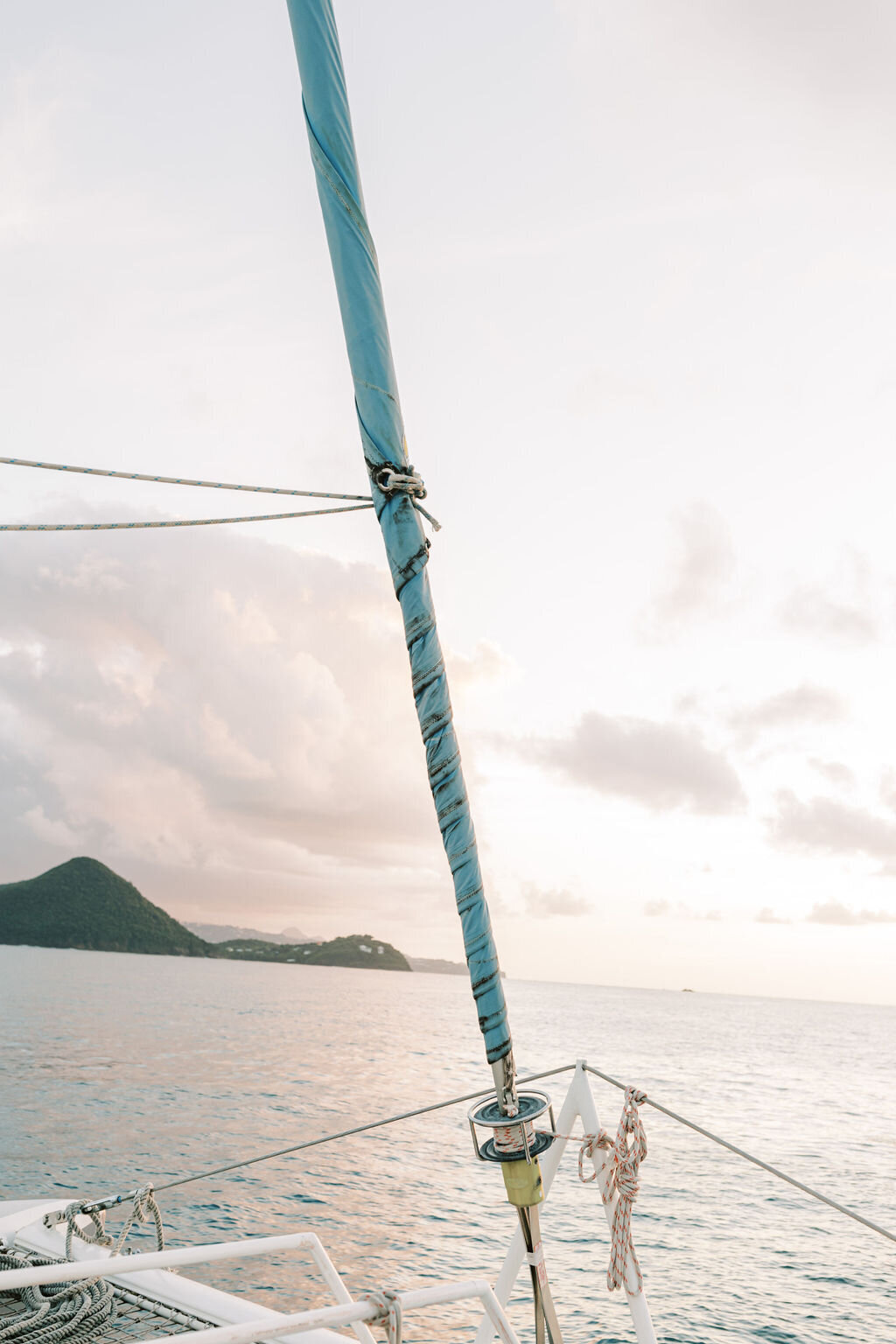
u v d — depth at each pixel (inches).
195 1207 869.8
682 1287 666.2
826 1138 1704.0
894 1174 1337.4
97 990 6082.7
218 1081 2176.4
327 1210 887.1
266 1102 1860.2
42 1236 188.7
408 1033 4185.5
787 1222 919.0
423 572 144.3
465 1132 1540.4
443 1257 722.2
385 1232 802.2
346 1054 3065.9
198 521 178.4
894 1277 724.7
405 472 145.6
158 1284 177.6
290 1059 2815.0
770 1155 1470.2
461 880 138.7
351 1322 105.1
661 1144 1487.5
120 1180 1018.1
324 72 151.6
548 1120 156.0
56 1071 2170.3
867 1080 3053.6
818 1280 706.2
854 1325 596.7
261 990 7559.1
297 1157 1226.6
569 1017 6013.8
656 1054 3585.1
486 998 138.1
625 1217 148.1
